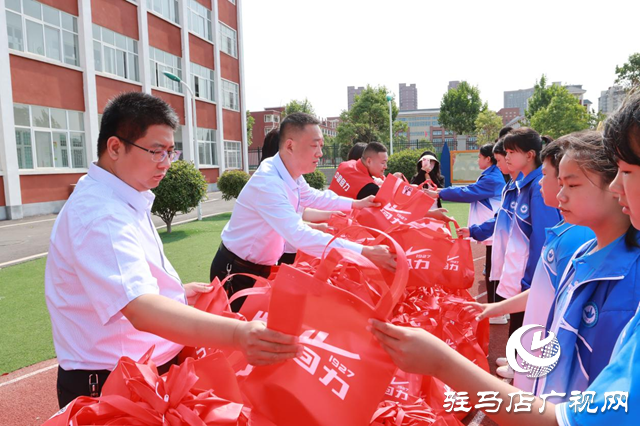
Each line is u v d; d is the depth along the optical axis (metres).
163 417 1.30
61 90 15.66
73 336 1.64
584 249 1.64
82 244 1.49
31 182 14.72
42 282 6.64
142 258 1.54
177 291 1.86
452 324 2.81
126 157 1.67
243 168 28.38
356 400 1.30
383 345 1.16
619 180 0.94
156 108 1.67
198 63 23.56
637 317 0.98
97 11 16.97
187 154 22.59
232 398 1.48
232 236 3.10
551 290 1.97
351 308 1.31
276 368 1.34
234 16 27.27
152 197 1.82
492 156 5.07
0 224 13.05
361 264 1.25
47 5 15.13
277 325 1.20
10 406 3.31
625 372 0.89
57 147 15.76
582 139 1.51
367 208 3.17
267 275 3.16
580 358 1.46
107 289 1.45
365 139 43.94
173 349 1.83
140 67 19.30
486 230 4.15
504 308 2.20
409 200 3.09
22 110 14.53
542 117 40.09
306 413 1.30
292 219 2.71
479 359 2.83
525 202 3.27
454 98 48.81
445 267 3.05
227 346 1.27
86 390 1.64
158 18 20.45
